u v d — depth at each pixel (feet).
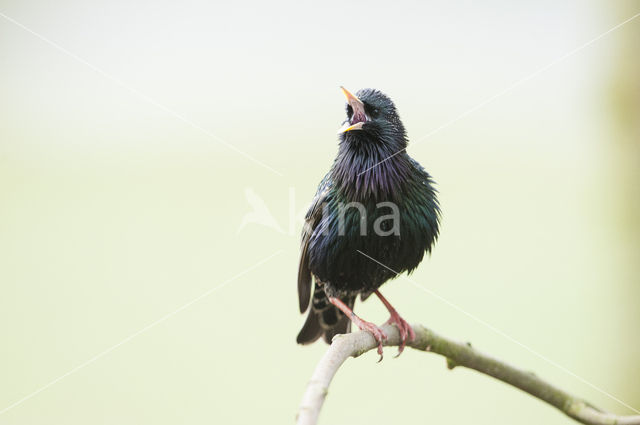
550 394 22.04
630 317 39.01
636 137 37.52
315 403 16.69
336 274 26.30
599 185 39.22
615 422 21.47
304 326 30.17
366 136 25.14
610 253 39.40
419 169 26.63
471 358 22.67
